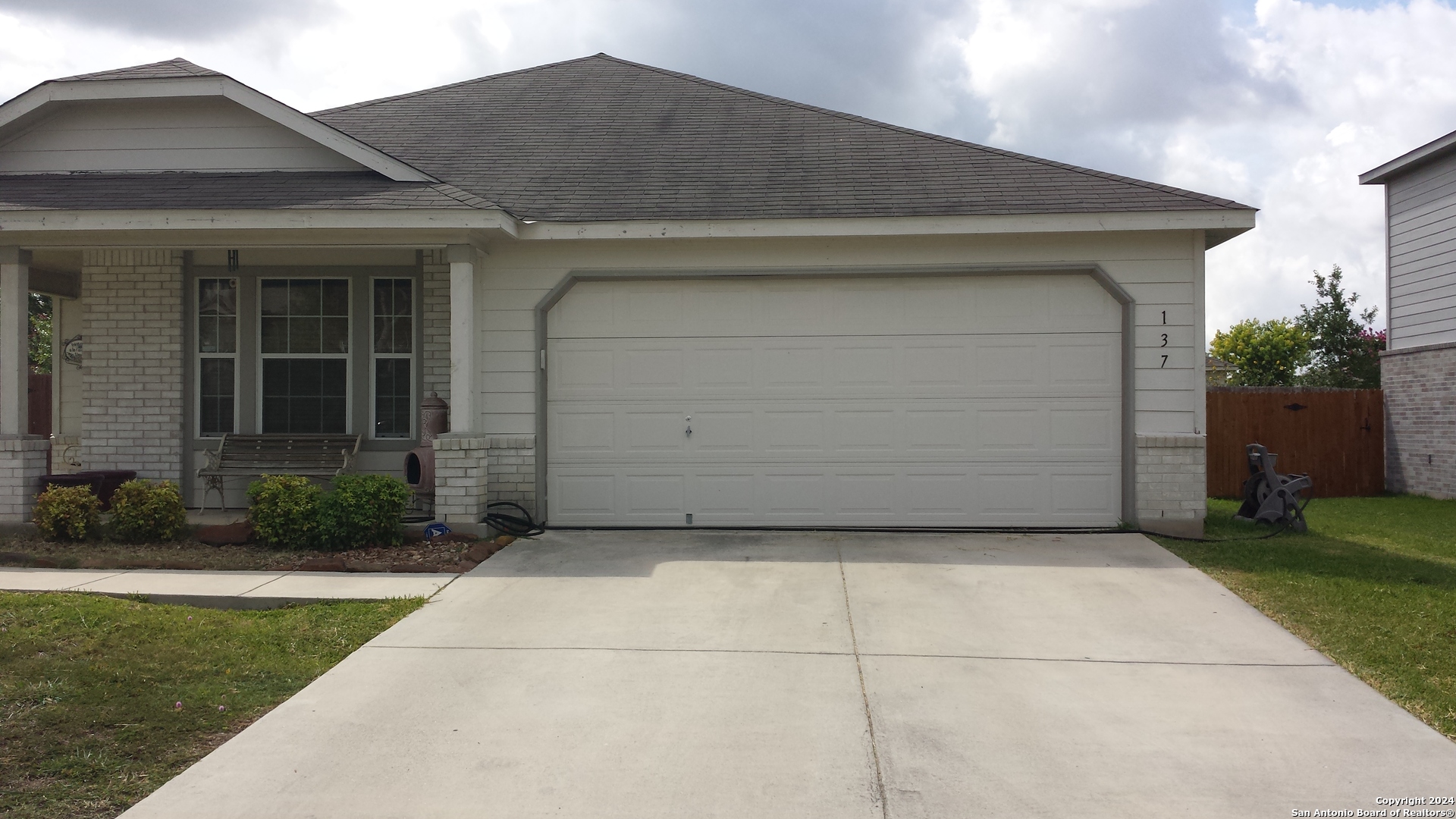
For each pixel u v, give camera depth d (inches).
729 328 359.6
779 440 358.9
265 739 165.3
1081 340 350.6
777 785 148.6
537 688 190.2
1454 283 523.2
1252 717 175.8
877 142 414.3
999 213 330.6
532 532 346.6
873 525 356.2
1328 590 263.4
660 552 315.6
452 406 340.5
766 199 352.2
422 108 470.9
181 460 381.4
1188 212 327.3
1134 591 264.5
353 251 381.1
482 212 317.1
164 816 138.3
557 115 457.1
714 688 190.4
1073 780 150.1
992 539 336.8
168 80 356.5
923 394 355.6
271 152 368.8
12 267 341.7
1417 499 526.9
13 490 340.8
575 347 361.4
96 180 355.9
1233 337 1157.7
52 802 141.9
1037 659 208.2
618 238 339.3
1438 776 151.6
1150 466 346.0
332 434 381.7
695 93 487.2
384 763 156.3
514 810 140.6
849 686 191.6
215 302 385.1
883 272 351.3
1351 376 876.6
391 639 221.6
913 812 139.9
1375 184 595.2
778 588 268.4
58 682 189.9
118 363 382.6
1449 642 217.2
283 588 263.3
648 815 139.1
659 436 360.2
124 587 263.1
